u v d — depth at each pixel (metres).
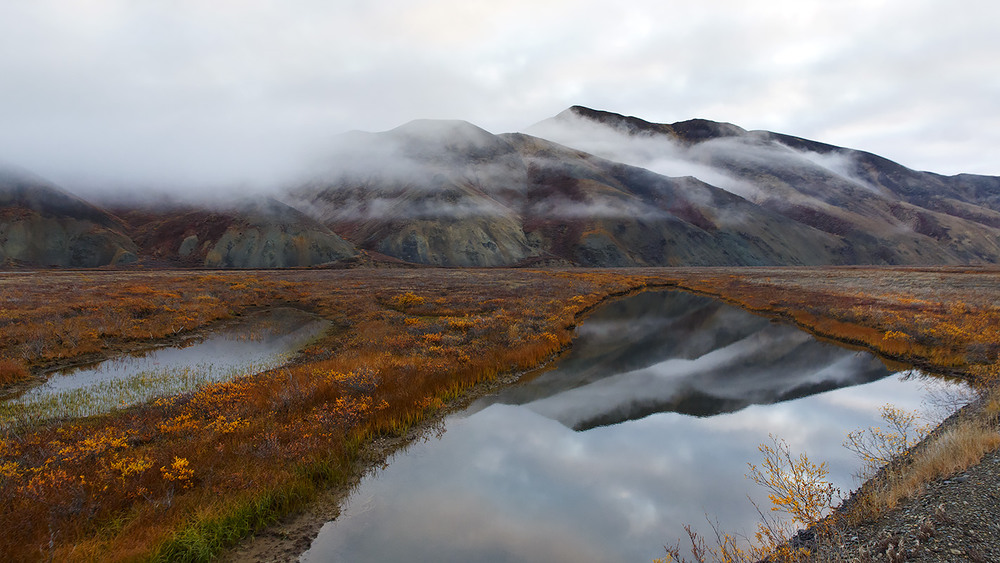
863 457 9.82
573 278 67.25
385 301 37.12
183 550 6.43
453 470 9.85
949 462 7.34
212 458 8.88
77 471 8.00
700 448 11.05
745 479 9.38
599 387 16.53
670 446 11.23
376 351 18.62
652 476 9.61
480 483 9.27
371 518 7.96
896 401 14.16
